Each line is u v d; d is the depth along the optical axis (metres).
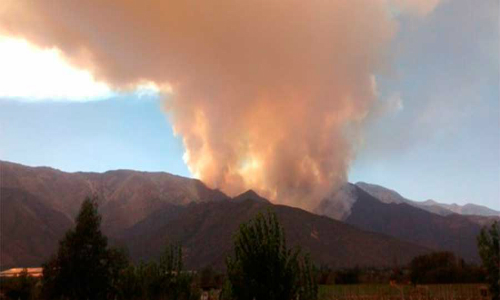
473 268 104.69
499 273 34.44
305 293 25.45
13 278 57.31
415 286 88.69
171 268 39.78
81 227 37.84
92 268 37.06
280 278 22.98
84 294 36.47
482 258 35.31
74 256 36.97
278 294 22.67
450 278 103.25
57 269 36.81
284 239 24.00
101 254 38.03
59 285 36.28
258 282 22.83
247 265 23.12
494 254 34.84
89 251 37.50
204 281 76.81
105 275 37.59
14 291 54.28
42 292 37.09
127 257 41.59
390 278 112.50
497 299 34.31
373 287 94.31
